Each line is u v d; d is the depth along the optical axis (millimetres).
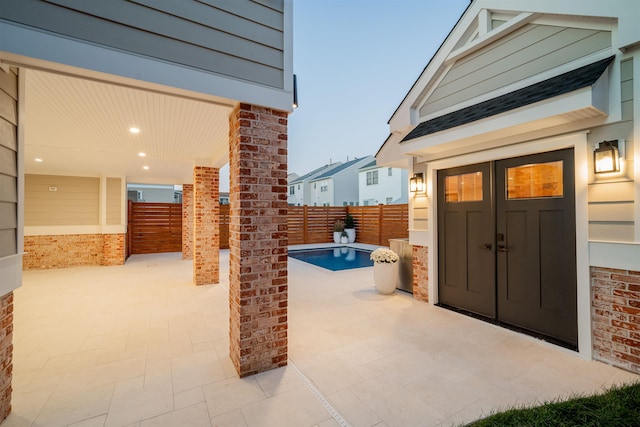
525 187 3770
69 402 2439
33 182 8477
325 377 2809
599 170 2959
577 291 3211
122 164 7543
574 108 2797
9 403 2287
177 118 3953
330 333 3818
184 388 2641
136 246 11461
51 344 3529
